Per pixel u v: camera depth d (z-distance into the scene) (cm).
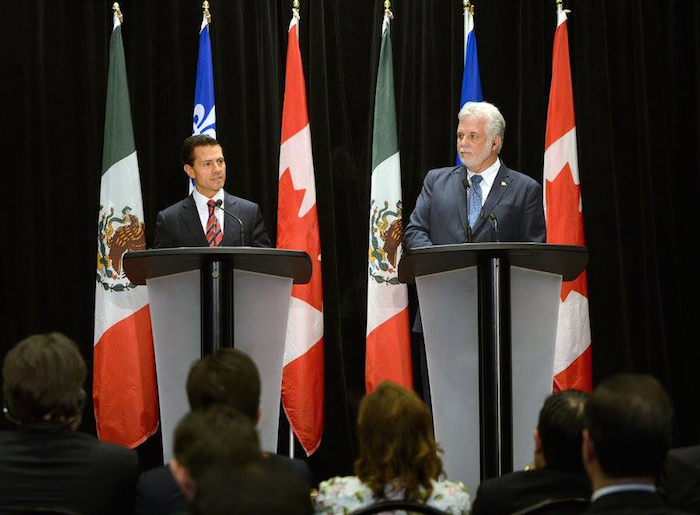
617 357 1162
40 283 1088
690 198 1215
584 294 1123
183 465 359
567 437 498
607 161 1170
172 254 700
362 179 1171
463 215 915
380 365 1080
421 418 516
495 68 1190
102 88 1117
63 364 501
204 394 502
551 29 1193
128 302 1058
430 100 1173
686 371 1195
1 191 1075
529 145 1170
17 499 479
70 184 1105
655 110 1205
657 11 1207
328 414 1131
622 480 394
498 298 716
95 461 491
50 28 1105
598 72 1177
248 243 978
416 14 1183
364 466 519
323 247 1132
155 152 1134
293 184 1093
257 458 346
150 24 1127
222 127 1130
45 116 1099
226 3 1132
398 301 1088
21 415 498
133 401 1049
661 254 1205
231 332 726
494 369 718
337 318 1133
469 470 756
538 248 698
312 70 1141
